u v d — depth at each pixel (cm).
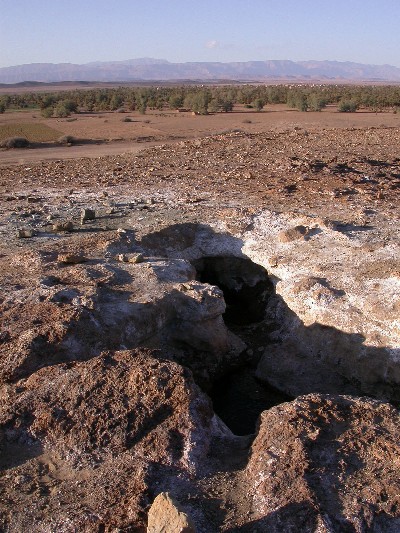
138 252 1352
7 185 2081
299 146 2648
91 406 774
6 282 1147
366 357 1125
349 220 1495
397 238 1370
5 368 865
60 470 724
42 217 1617
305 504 641
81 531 634
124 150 3419
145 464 709
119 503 660
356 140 2806
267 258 1383
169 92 9631
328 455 706
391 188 1805
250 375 1252
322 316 1207
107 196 1830
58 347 922
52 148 3684
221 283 1478
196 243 1479
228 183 1920
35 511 664
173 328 1171
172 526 588
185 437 746
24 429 772
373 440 727
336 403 781
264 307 1384
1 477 719
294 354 1229
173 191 1852
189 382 798
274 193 1761
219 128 4556
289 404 784
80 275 1169
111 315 1040
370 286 1203
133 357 842
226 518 647
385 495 658
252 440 785
